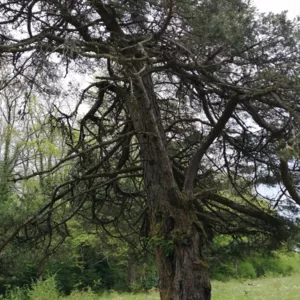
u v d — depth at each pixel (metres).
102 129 8.40
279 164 7.24
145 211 9.16
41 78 6.21
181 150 9.03
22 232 10.09
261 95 5.93
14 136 13.34
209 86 7.00
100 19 6.80
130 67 6.27
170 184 6.77
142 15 6.91
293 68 5.77
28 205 12.02
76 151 7.86
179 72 7.00
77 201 9.57
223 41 5.77
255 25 5.80
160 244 6.50
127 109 8.48
